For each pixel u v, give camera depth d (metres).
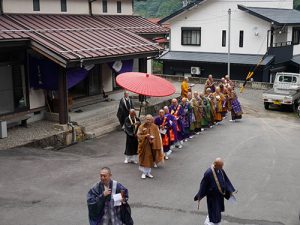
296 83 25.77
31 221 8.44
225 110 20.84
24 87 16.09
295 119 23.25
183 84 21.36
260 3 37.44
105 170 6.23
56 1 19.41
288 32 35.41
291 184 11.34
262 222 8.81
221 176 7.95
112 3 23.50
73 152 14.12
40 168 11.74
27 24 16.72
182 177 11.66
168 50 38.50
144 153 11.23
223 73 35.69
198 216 8.99
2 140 14.19
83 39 17.53
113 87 21.45
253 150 15.16
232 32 35.16
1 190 10.01
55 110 16.95
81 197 9.75
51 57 14.90
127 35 20.47
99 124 17.25
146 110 20.11
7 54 15.35
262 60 32.97
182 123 15.19
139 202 9.67
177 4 73.75
